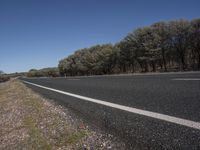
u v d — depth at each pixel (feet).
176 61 231.09
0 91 107.96
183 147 12.09
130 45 234.99
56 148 16.69
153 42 218.38
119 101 27.84
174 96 25.38
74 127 20.18
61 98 40.75
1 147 21.25
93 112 24.39
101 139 15.81
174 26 211.00
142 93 31.22
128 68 277.03
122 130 16.70
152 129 15.56
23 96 56.39
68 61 378.12
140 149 12.96
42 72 554.87
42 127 22.94
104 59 286.05
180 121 16.03
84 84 67.87
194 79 40.50
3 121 32.07
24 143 20.06
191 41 205.05
